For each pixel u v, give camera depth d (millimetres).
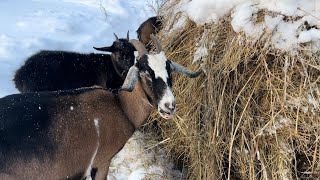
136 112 1401
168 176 1567
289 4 1299
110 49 1953
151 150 1659
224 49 1375
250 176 1322
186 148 1536
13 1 2879
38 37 2385
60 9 2807
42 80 1845
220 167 1378
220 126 1358
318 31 1277
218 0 1427
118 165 1605
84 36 2498
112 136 1370
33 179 1238
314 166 1317
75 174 1330
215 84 1361
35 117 1243
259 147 1321
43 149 1238
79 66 1951
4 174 1191
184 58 1521
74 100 1318
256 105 1325
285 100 1286
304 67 1275
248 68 1340
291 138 1294
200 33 1483
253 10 1335
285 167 1301
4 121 1207
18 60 2154
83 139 1306
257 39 1316
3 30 2441
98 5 2949
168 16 1717
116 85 2025
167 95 1295
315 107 1277
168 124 1615
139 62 1330
